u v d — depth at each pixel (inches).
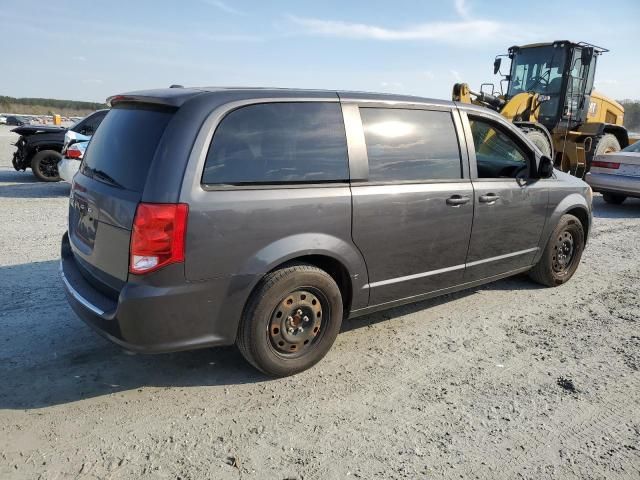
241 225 119.0
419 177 152.9
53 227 286.2
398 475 100.6
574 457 107.5
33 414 115.6
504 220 177.9
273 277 126.0
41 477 96.9
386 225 144.0
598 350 156.6
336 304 138.7
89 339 150.8
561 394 131.3
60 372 133.2
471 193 164.6
